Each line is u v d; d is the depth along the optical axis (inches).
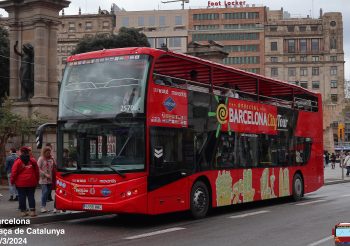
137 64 517.7
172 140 536.1
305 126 831.7
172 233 476.4
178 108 548.1
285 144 766.5
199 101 583.5
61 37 5442.9
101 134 518.0
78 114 534.0
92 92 532.1
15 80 1234.0
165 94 530.9
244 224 532.4
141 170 499.2
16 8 1213.1
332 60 5743.1
